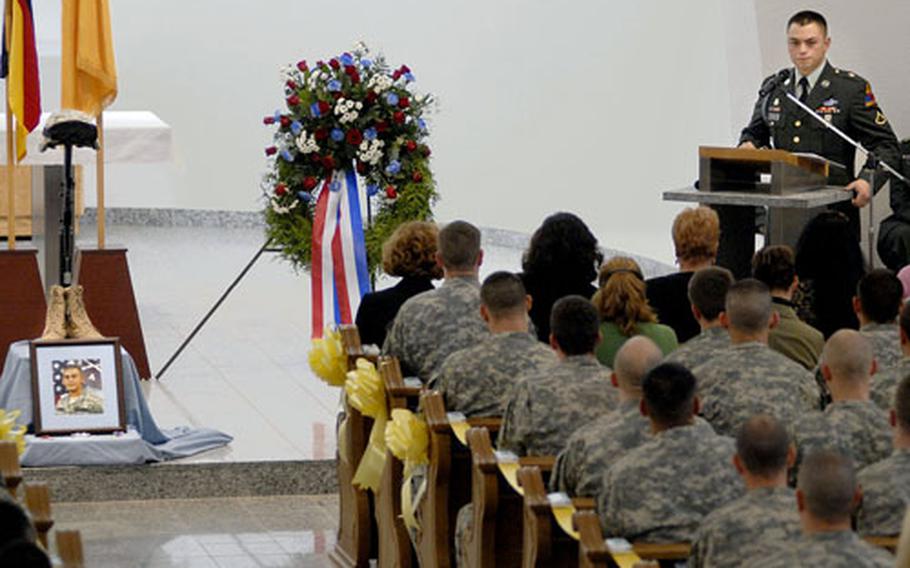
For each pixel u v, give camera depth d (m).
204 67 26.67
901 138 18.73
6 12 16.20
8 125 16.31
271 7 26.48
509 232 25.30
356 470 11.95
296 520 13.45
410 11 25.75
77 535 7.10
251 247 25.45
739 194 14.09
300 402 16.25
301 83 16.84
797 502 6.81
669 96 23.61
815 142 16.27
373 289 17.19
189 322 20.14
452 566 10.18
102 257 16.75
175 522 13.31
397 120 16.62
